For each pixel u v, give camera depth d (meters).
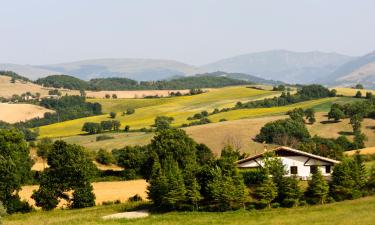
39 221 77.38
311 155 91.88
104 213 83.94
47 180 94.94
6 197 92.56
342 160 83.19
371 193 82.00
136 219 73.81
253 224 64.44
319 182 78.94
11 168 92.81
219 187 78.06
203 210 79.00
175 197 79.94
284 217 68.56
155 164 87.38
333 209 72.00
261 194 77.44
